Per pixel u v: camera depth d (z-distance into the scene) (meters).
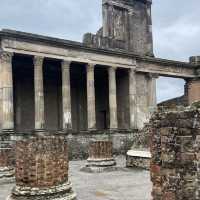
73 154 34.16
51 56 35.56
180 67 48.19
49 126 42.62
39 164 10.46
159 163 6.53
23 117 40.72
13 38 33.06
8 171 18.52
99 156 21.47
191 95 49.78
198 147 5.93
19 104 40.50
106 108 46.34
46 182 10.46
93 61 38.84
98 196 13.17
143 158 21.44
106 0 43.75
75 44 37.16
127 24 45.41
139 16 47.09
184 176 6.05
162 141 6.44
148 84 44.97
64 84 36.41
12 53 32.88
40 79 34.50
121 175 19.11
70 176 19.31
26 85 41.56
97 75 47.75
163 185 6.38
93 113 38.16
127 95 43.12
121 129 40.41
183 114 6.15
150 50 47.34
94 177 18.67
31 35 33.91
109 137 37.47
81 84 46.16
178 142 6.16
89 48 38.31
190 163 6.00
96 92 47.78
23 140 10.70
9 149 18.91
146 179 17.19
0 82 32.88
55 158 10.69
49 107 43.03
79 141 34.97
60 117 43.59
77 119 45.25
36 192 10.34
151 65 45.09
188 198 5.98
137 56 42.78
